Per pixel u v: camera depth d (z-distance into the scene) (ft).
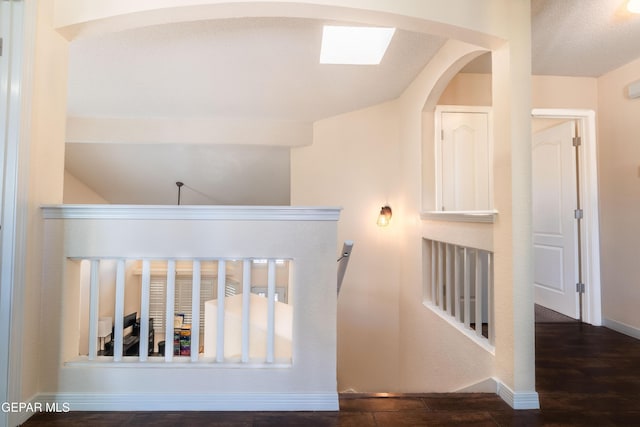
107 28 6.13
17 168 5.32
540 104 11.09
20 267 5.35
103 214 5.85
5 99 5.33
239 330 7.29
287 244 5.92
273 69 9.73
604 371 7.57
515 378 6.06
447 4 6.04
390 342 12.74
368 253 13.00
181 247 5.89
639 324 9.68
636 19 7.57
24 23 5.42
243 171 16.62
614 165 10.48
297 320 5.89
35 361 5.68
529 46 6.28
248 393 5.83
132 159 15.79
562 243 11.99
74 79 10.10
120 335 5.91
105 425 5.30
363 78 10.71
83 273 15.42
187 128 13.43
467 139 11.23
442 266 9.77
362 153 13.17
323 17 6.08
